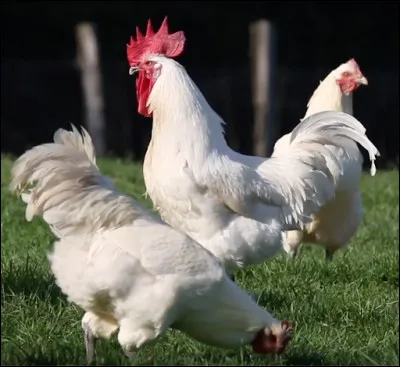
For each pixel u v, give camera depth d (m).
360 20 29.27
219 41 29.11
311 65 29.47
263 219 9.70
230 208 9.51
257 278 11.52
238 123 27.25
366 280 11.83
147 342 7.86
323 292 11.06
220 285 7.86
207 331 8.05
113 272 7.65
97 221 7.82
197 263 7.80
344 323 10.19
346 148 11.35
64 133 7.82
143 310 7.72
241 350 8.53
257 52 24.73
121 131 27.03
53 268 7.91
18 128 26.70
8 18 27.88
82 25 24.94
